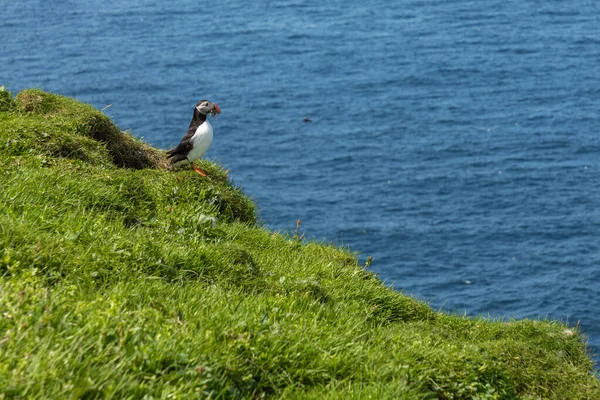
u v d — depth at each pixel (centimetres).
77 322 1152
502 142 16200
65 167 2203
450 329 2078
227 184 2866
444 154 15625
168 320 1288
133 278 1523
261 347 1286
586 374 1867
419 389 1391
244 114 18250
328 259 2330
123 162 2789
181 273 1688
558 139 16262
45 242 1521
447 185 14050
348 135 16850
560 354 2069
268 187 13925
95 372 1036
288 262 2158
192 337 1230
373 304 2053
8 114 2708
